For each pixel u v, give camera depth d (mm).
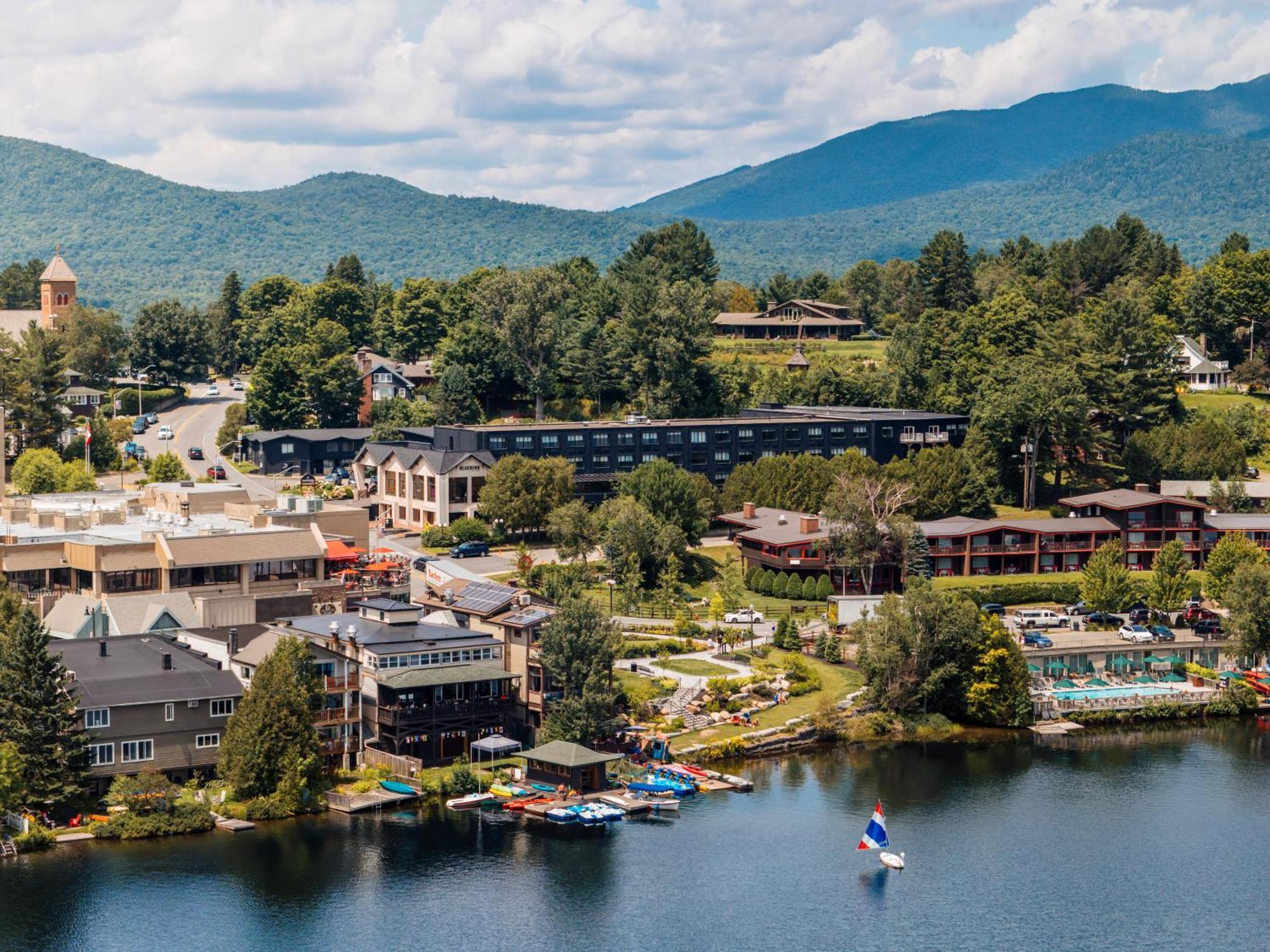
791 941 125562
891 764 166000
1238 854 144250
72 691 139875
